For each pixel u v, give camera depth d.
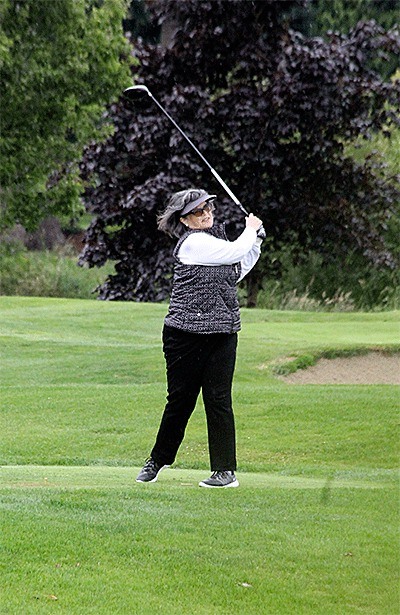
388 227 73.44
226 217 66.56
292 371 37.56
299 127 67.75
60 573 11.40
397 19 101.56
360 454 24.67
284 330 47.12
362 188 69.88
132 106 69.25
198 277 16.28
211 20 69.56
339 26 102.12
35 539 12.41
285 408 29.30
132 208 66.69
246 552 12.70
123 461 24.14
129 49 67.19
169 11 71.44
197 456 24.88
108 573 11.54
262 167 68.12
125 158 69.81
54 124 67.31
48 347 43.28
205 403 16.91
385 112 69.38
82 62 65.69
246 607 10.92
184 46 69.19
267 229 69.25
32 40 64.94
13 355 41.72
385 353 39.47
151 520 13.80
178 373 16.78
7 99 65.62
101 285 70.50
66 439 26.53
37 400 31.48
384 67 92.50
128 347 43.19
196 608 10.77
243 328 47.66
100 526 13.27
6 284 76.00
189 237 16.33
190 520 14.02
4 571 11.33
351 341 42.88
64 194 69.88
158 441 17.48
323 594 11.41
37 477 18.53
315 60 66.25
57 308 55.00
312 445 25.55
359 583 11.80
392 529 14.12
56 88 65.81
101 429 27.64
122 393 32.50
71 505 14.48
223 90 72.50
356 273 71.62
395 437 26.05
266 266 69.88
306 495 16.56
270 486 17.69
